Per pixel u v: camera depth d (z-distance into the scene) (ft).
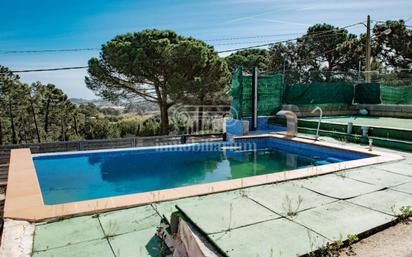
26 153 22.04
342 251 7.38
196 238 7.39
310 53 88.63
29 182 14.07
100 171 22.76
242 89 32.42
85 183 20.08
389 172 15.16
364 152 20.66
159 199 11.34
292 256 6.84
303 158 25.71
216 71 58.18
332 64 89.10
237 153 27.86
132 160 25.89
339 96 38.24
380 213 9.57
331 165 16.47
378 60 80.94
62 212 10.18
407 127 26.53
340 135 26.73
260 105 33.68
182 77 54.80
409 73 44.45
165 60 54.90
